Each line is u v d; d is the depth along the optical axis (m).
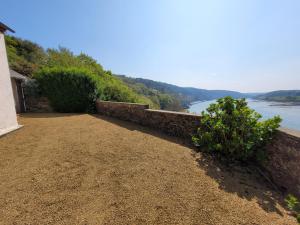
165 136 5.42
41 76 10.65
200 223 1.98
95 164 3.33
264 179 3.21
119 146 4.32
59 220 1.94
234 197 2.52
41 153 3.79
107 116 9.02
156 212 2.12
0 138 4.77
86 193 2.44
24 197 2.33
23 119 7.60
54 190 2.49
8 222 1.90
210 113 4.34
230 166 3.53
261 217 2.14
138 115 7.08
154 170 3.18
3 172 2.98
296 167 2.67
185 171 3.19
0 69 5.13
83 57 22.62
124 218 2.01
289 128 3.15
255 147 3.53
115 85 13.25
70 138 4.85
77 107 10.70
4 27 5.12
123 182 2.75
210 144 3.98
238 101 4.00
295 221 2.13
